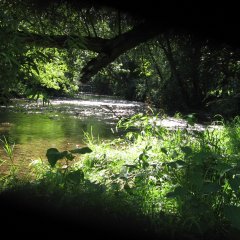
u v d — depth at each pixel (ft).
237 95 58.44
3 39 10.07
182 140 18.74
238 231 10.35
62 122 46.75
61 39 18.60
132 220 10.28
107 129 41.55
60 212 9.70
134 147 19.39
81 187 11.71
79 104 80.69
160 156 16.19
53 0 25.90
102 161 17.51
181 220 10.75
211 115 62.90
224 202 11.12
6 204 9.83
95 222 9.69
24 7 21.18
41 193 11.18
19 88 11.60
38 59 11.95
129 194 12.34
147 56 77.15
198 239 10.14
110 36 40.42
